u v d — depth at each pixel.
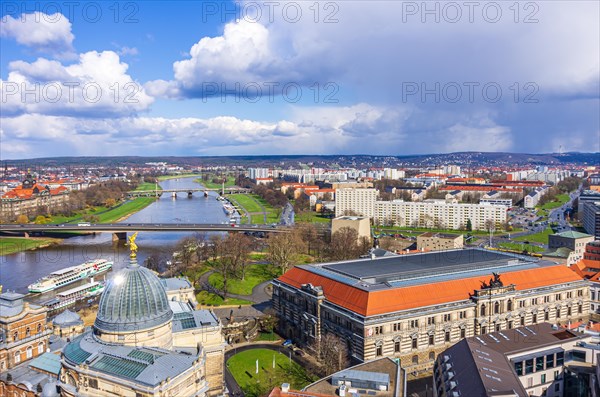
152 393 122.69
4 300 169.88
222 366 178.62
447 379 151.00
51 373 158.25
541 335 179.50
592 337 180.75
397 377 144.62
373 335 196.88
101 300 154.75
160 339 156.50
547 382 168.25
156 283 159.50
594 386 158.50
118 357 137.75
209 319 183.00
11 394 155.12
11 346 163.50
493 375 142.12
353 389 137.25
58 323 193.50
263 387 190.00
